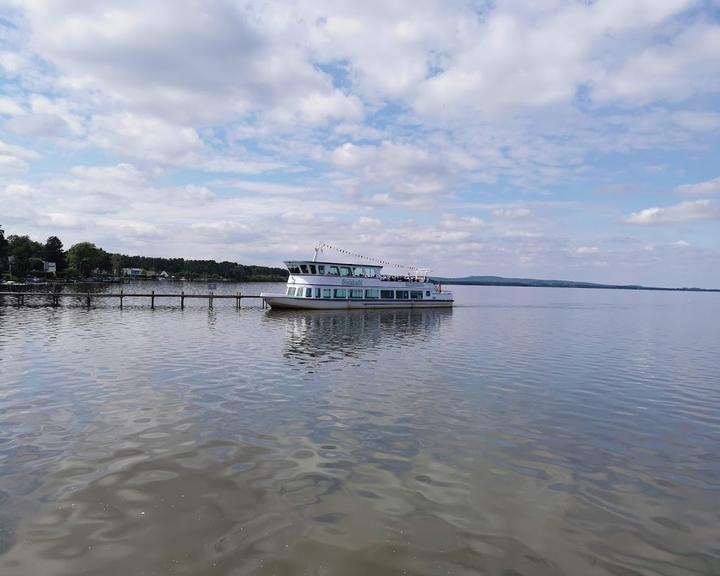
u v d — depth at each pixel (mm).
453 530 8633
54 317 46594
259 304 78125
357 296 65875
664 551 8180
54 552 7586
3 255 137875
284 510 9125
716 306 114125
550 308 87312
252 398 17141
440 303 75000
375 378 21266
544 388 20219
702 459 12539
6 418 14102
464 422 15078
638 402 18344
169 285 174500
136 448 12008
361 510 9242
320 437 13258
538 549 8125
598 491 10453
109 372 20750
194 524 8523
